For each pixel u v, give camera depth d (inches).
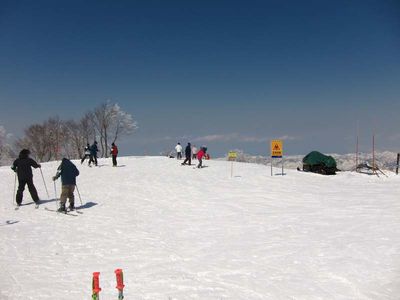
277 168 1123.3
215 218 482.3
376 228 392.2
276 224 434.6
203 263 304.7
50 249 350.6
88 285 261.7
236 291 247.8
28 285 261.4
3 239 384.2
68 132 2524.6
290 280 263.4
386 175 1135.0
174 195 655.8
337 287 249.3
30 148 2444.6
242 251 332.8
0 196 647.1
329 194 660.1
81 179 848.3
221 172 970.1
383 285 249.0
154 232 413.7
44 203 585.0
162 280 268.8
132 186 750.5
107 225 447.8
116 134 2486.5
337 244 339.3
